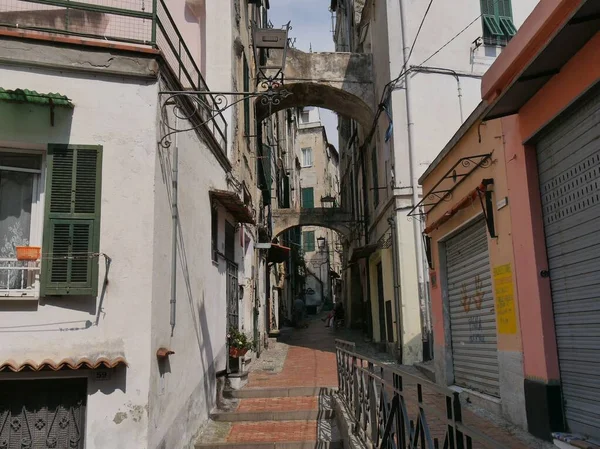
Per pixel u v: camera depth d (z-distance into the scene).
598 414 4.87
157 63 5.74
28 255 5.19
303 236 47.03
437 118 13.81
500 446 2.21
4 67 5.34
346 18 23.95
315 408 8.26
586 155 4.95
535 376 5.82
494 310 7.14
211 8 10.92
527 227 5.97
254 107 15.48
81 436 5.15
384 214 15.48
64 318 5.14
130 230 5.40
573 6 4.54
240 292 11.81
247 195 12.94
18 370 4.89
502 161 6.61
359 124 20.27
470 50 14.22
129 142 5.55
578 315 5.19
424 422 3.38
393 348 14.24
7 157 5.53
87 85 5.54
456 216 8.37
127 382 5.14
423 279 13.06
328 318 29.00
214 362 8.51
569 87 4.94
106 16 7.53
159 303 5.61
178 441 6.18
